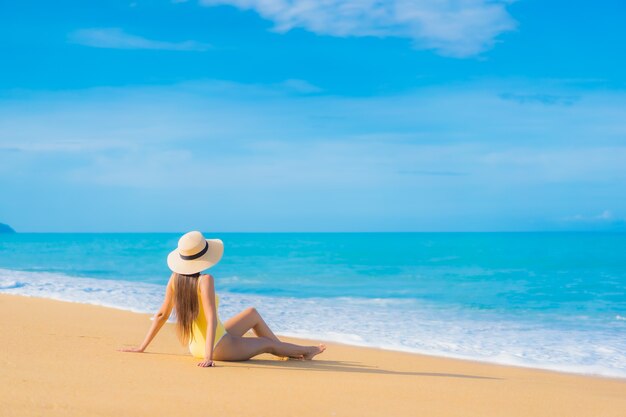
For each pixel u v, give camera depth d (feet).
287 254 158.71
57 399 13.87
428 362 26.84
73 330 29.19
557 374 25.31
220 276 87.86
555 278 82.84
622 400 19.34
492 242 256.32
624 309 50.62
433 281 79.82
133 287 60.64
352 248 197.16
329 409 15.15
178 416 13.26
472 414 15.85
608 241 259.19
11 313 36.17
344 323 40.14
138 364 19.75
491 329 38.73
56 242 266.16
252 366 21.20
